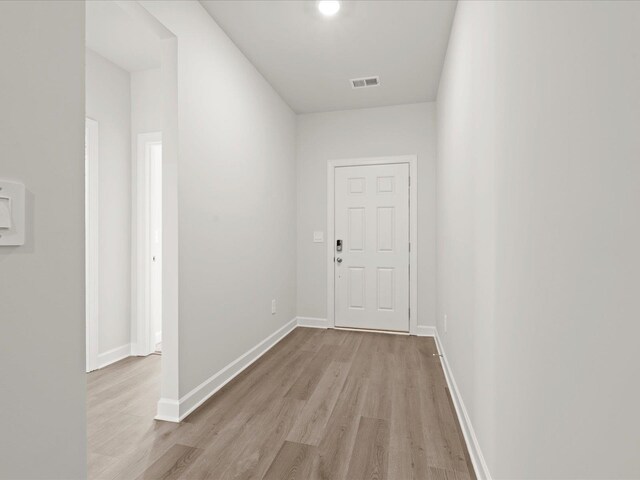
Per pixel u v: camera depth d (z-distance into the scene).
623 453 0.54
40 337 0.71
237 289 2.73
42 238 0.72
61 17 0.75
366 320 4.08
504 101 1.18
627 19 0.53
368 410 2.09
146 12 1.80
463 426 1.86
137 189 3.19
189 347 2.10
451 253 2.45
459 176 2.11
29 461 0.69
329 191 4.17
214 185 2.40
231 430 1.87
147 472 1.53
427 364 2.89
